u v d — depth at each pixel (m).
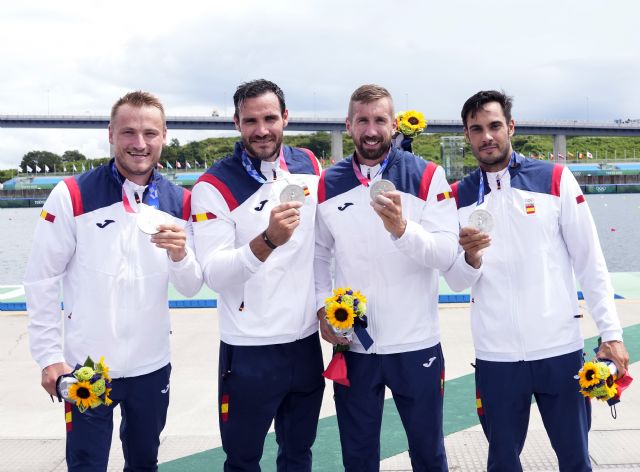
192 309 8.12
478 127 2.85
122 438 2.88
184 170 86.75
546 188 2.84
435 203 2.92
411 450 2.95
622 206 39.16
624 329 6.49
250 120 2.83
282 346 2.88
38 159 113.81
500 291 2.82
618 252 17.84
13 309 8.17
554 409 2.80
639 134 78.88
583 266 2.85
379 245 2.87
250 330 2.85
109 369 2.67
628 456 3.52
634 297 8.33
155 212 2.73
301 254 2.92
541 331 2.77
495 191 2.88
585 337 6.20
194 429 4.26
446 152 46.56
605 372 2.55
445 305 7.98
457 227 2.92
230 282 2.71
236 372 2.87
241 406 2.89
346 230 2.92
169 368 2.87
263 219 2.90
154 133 2.72
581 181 67.88
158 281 2.76
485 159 2.86
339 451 3.76
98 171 2.78
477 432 3.99
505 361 2.80
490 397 2.83
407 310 2.87
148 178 2.82
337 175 2.99
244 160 2.92
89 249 2.68
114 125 2.71
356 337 2.88
